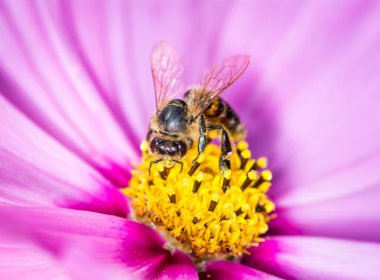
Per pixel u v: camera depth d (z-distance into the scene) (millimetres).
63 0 98
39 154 83
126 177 88
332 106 102
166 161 81
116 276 59
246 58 86
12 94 90
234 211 83
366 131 98
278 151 101
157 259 80
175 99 84
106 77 99
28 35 93
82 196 83
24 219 60
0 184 78
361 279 83
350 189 95
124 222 80
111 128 91
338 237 93
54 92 91
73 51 94
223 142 85
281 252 86
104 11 102
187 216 81
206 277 82
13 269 69
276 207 93
